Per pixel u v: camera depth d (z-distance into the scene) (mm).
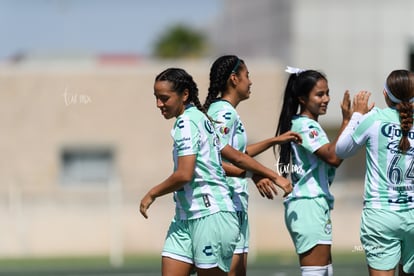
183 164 27719
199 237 28078
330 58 131625
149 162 116438
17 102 115250
